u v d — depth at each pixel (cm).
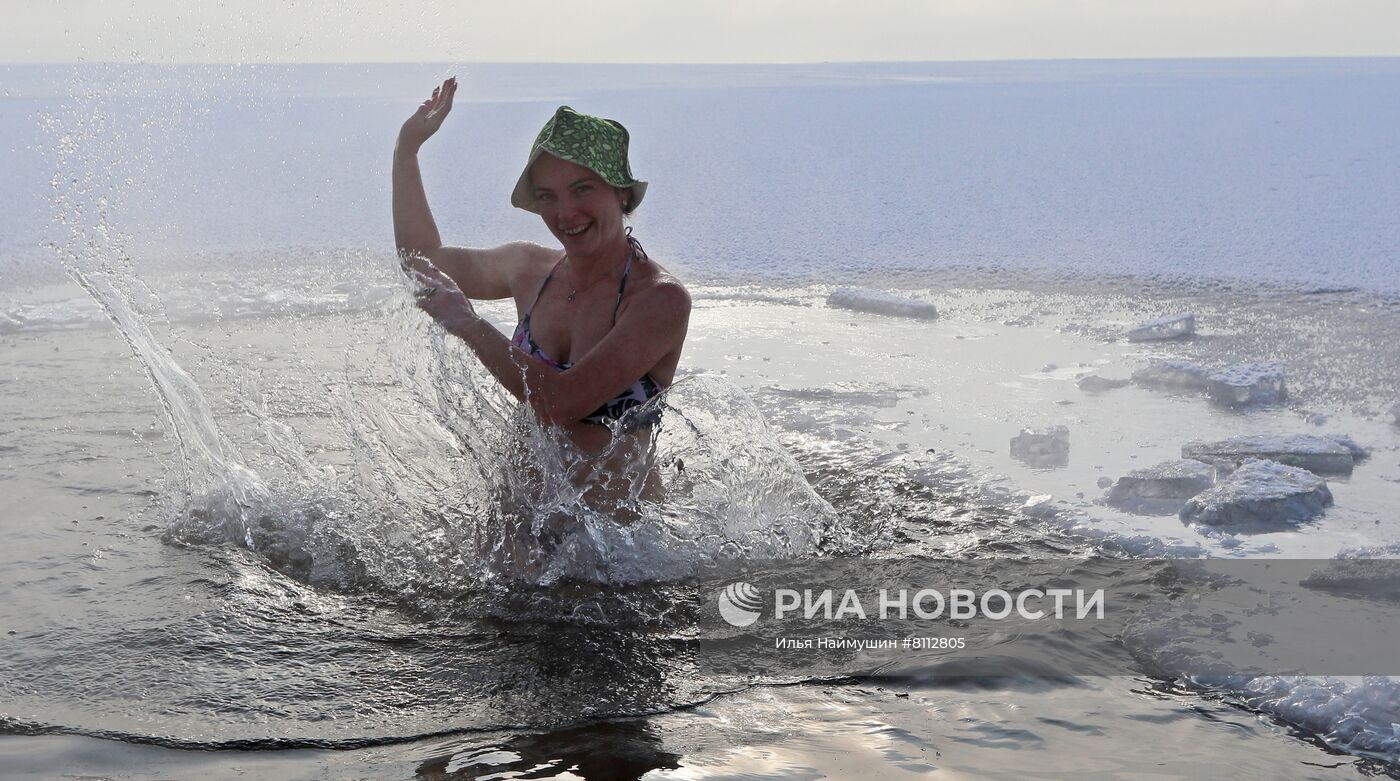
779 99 2550
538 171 271
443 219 884
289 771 181
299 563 276
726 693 212
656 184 1162
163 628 237
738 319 588
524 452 280
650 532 282
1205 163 1277
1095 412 416
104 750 188
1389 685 208
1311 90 2608
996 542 295
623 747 190
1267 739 197
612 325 280
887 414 416
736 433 323
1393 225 861
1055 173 1223
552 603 254
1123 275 700
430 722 199
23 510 307
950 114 2016
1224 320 568
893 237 860
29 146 1273
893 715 203
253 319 563
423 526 293
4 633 234
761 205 1023
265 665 221
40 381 445
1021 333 551
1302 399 426
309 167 1192
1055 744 193
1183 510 311
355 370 453
